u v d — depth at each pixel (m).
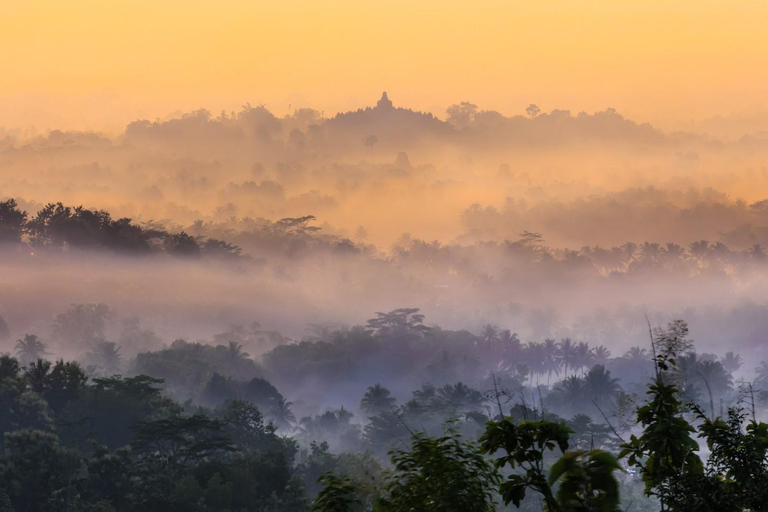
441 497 56.72
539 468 55.03
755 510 56.16
